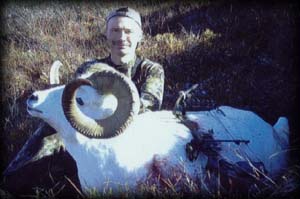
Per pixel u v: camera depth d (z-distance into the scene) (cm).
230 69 265
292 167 225
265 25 276
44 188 222
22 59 271
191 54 269
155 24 283
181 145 214
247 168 215
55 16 282
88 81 197
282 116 252
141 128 214
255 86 260
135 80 231
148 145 212
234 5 282
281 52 268
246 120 231
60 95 214
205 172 214
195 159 213
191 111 238
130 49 230
